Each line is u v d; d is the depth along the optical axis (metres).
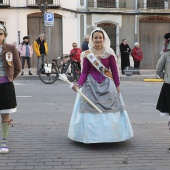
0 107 5.16
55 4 22.00
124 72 18.41
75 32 22.59
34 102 10.31
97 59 5.55
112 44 23.27
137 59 18.72
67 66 14.90
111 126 5.50
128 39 23.38
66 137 6.16
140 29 23.48
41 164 4.82
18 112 8.77
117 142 5.85
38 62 16.86
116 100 5.64
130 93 12.47
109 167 4.71
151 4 23.42
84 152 5.34
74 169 4.64
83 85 5.64
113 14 22.89
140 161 4.95
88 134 5.51
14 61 5.26
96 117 5.52
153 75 18.47
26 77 16.78
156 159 5.04
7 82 5.16
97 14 22.72
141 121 7.77
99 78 5.60
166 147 5.61
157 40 23.64
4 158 5.05
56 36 22.38
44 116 8.29
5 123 5.34
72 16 22.45
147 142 5.89
